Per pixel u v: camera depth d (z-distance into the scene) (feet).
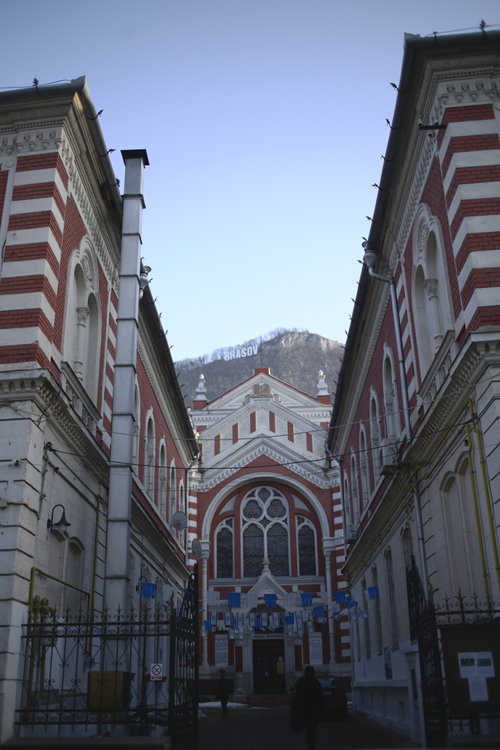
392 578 61.87
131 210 52.95
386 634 61.82
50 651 38.29
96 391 52.19
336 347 535.19
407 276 52.26
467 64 43.11
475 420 36.55
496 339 34.73
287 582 114.21
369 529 68.54
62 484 42.68
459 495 40.14
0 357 39.06
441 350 42.45
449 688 29.96
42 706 36.52
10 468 36.40
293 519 118.62
